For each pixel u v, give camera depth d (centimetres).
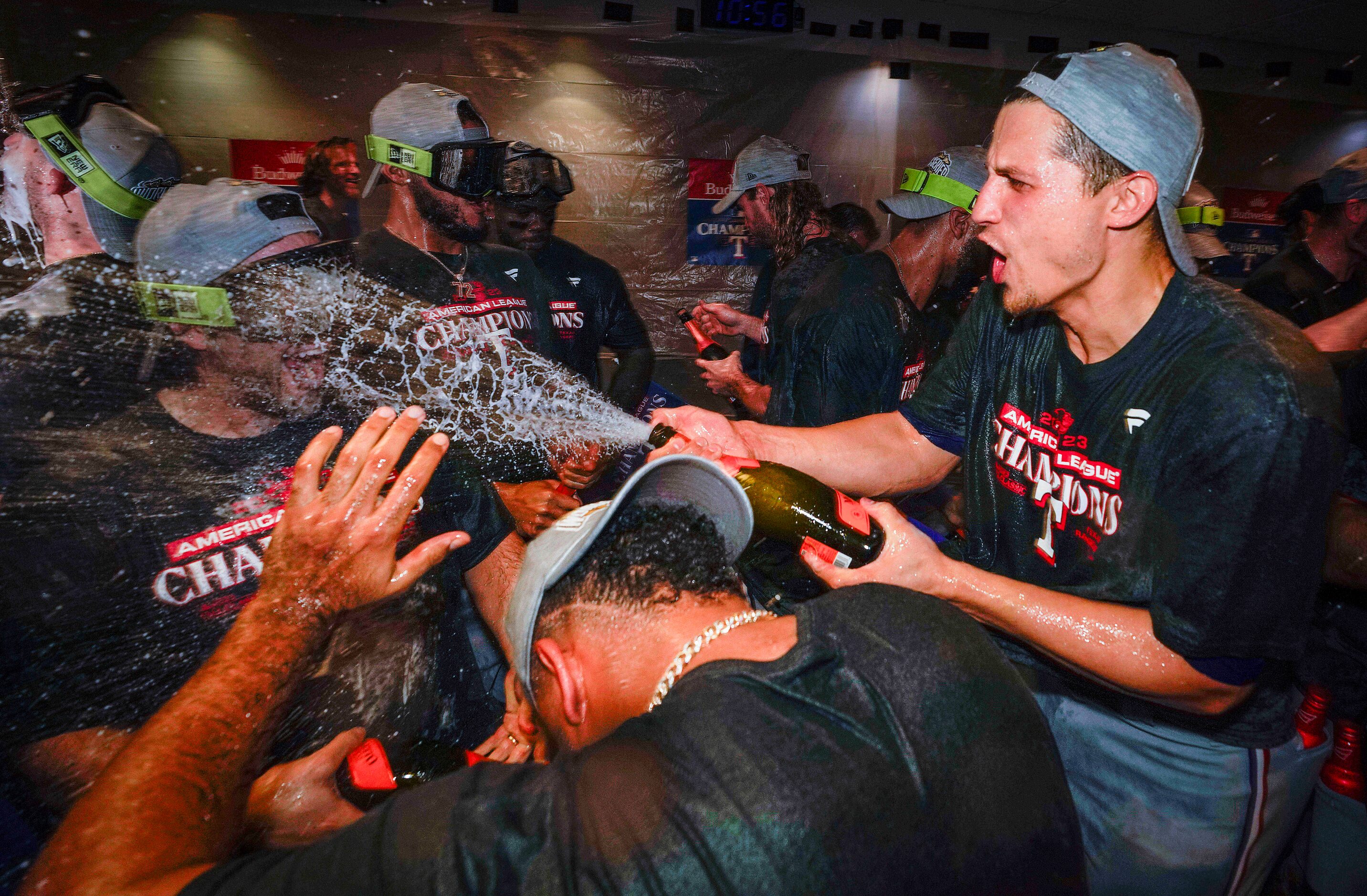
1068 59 105
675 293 595
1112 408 114
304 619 81
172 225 120
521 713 103
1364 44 654
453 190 187
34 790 108
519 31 536
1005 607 110
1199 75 655
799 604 75
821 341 197
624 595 75
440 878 52
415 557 91
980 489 145
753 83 578
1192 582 100
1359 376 165
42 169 164
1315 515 96
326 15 502
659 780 56
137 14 471
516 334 206
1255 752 122
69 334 120
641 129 568
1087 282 109
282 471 124
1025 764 62
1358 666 179
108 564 111
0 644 105
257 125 504
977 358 143
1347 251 275
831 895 52
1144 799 128
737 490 77
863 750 59
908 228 215
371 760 94
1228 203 680
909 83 600
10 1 447
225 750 69
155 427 116
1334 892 177
